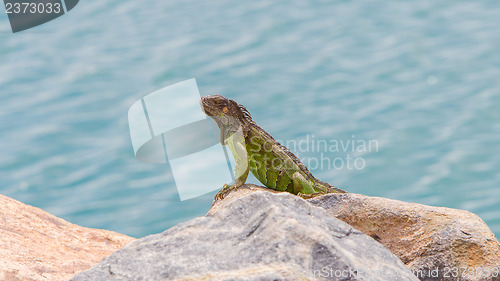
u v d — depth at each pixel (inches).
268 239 425.7
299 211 474.9
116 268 421.4
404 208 609.3
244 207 470.9
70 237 786.2
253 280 392.2
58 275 634.2
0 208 788.6
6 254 655.1
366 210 617.0
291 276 394.9
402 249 586.6
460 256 562.6
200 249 430.0
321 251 413.4
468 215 602.2
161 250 434.6
